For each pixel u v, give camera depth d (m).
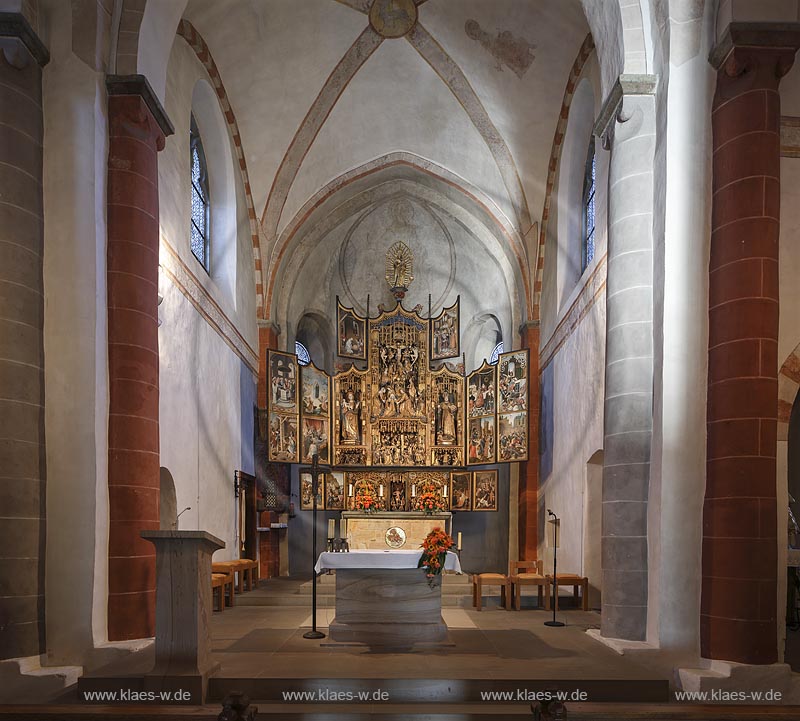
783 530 7.87
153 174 9.30
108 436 8.62
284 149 16.73
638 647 8.05
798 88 8.41
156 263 9.30
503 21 13.90
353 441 18.38
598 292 12.54
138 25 9.09
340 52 15.23
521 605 12.98
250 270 17.39
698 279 8.33
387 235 21.22
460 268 21.42
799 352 8.14
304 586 13.61
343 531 16.14
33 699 7.43
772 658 7.39
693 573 8.03
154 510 8.91
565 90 14.60
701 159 8.41
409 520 16.19
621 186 9.12
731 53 7.94
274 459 16.19
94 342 8.45
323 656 8.18
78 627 8.04
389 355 18.92
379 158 17.94
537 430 17.94
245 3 13.00
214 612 12.02
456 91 15.94
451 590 13.76
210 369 13.53
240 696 5.53
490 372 17.62
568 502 14.67
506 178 17.22
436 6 14.26
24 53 8.27
